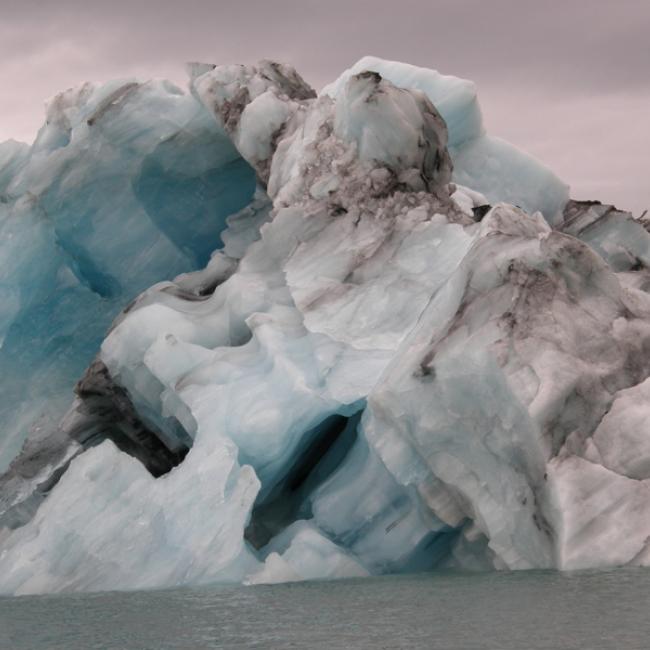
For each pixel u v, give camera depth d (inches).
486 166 1604.3
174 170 1510.8
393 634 600.4
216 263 1435.8
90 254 1503.4
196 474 995.9
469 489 919.7
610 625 588.1
